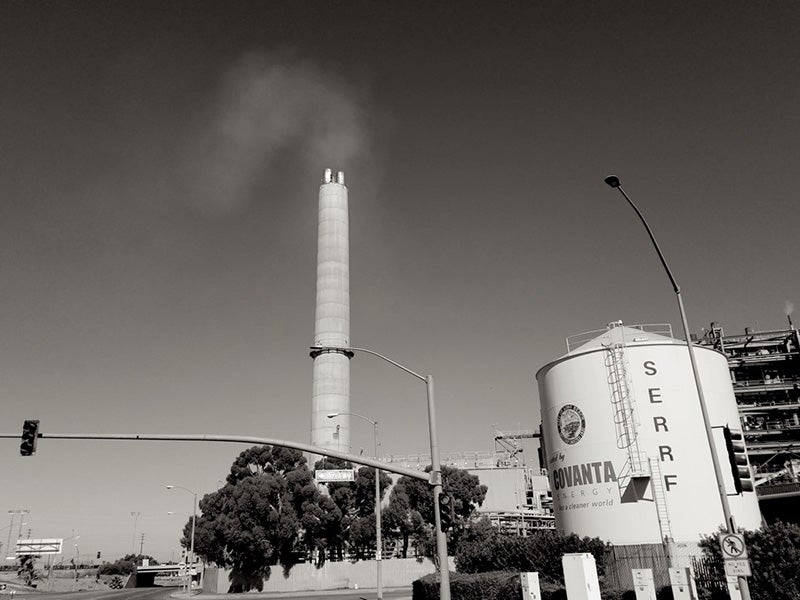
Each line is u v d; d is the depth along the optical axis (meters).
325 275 99.12
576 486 35.19
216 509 67.69
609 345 36.03
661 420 34.09
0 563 157.25
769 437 81.00
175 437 23.31
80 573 157.50
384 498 75.06
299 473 66.06
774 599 21.62
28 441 22.53
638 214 21.28
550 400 38.19
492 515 76.81
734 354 84.81
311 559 68.75
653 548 31.61
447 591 22.08
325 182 106.62
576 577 21.67
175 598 59.00
